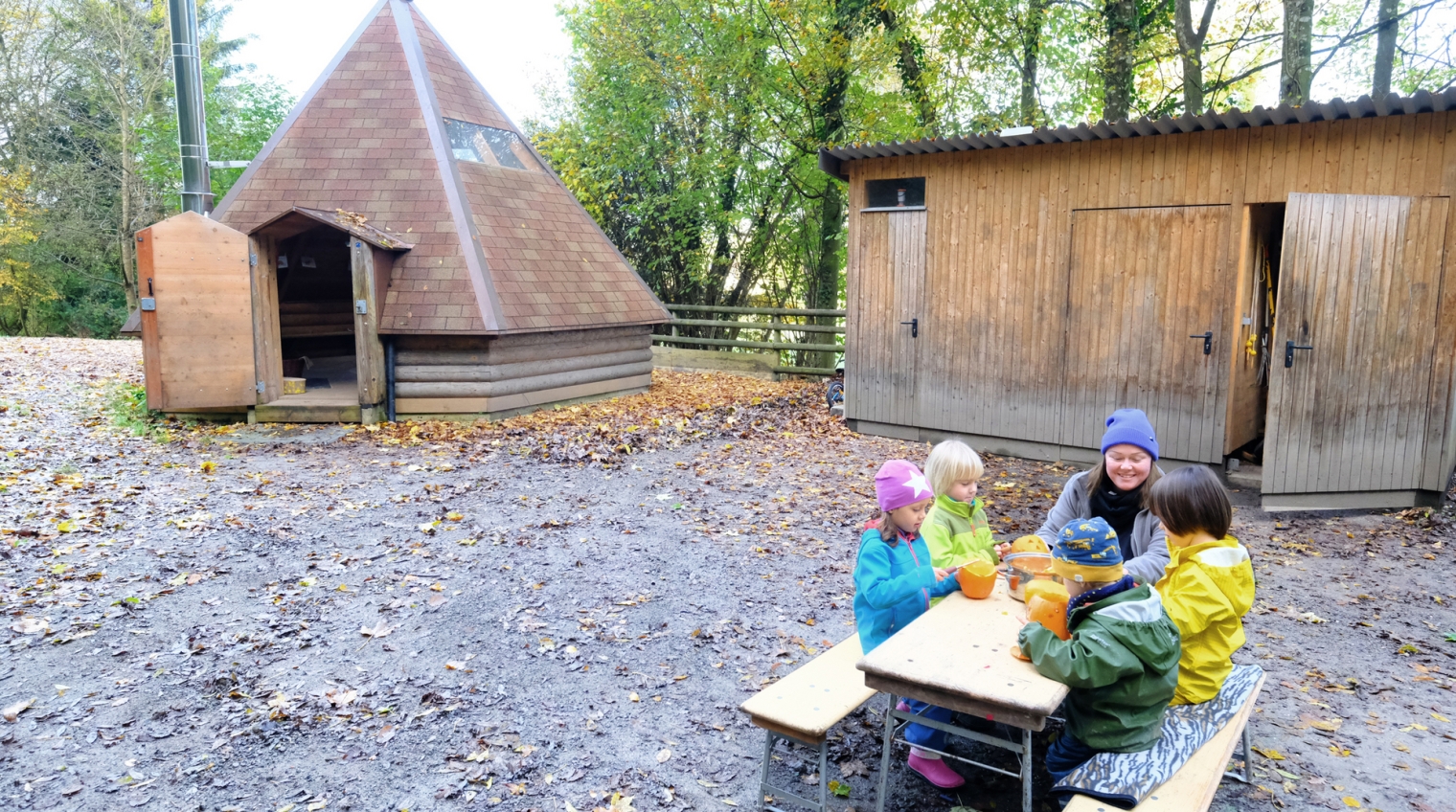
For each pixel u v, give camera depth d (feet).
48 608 16.17
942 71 53.47
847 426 35.58
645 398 41.81
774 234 60.29
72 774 11.26
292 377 39.14
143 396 35.42
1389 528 22.88
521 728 12.66
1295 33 35.40
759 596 17.87
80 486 23.71
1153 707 9.36
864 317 34.40
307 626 15.89
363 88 39.86
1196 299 26.96
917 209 32.55
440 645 15.30
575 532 21.74
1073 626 9.22
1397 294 23.58
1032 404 30.58
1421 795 11.09
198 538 20.29
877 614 11.03
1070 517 12.79
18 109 82.58
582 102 58.59
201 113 38.06
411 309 34.04
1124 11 45.60
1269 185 25.52
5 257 85.40
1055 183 29.37
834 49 50.11
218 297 32.14
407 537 20.95
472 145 41.09
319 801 10.83
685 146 56.90
